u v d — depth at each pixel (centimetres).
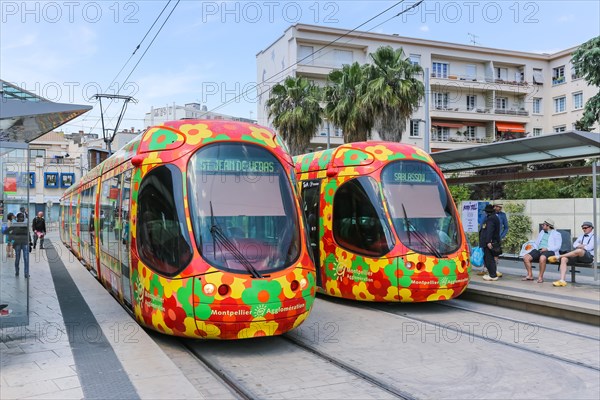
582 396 582
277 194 792
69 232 2531
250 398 575
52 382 573
